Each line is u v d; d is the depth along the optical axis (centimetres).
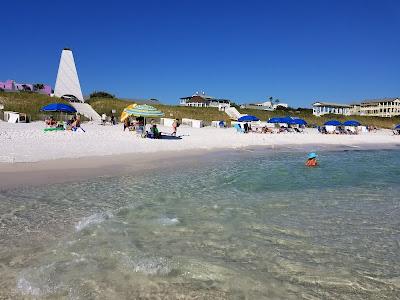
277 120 4684
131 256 592
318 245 673
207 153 2208
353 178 1452
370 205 984
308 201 1011
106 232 697
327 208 939
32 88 7069
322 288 513
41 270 530
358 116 9731
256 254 622
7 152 1569
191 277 529
